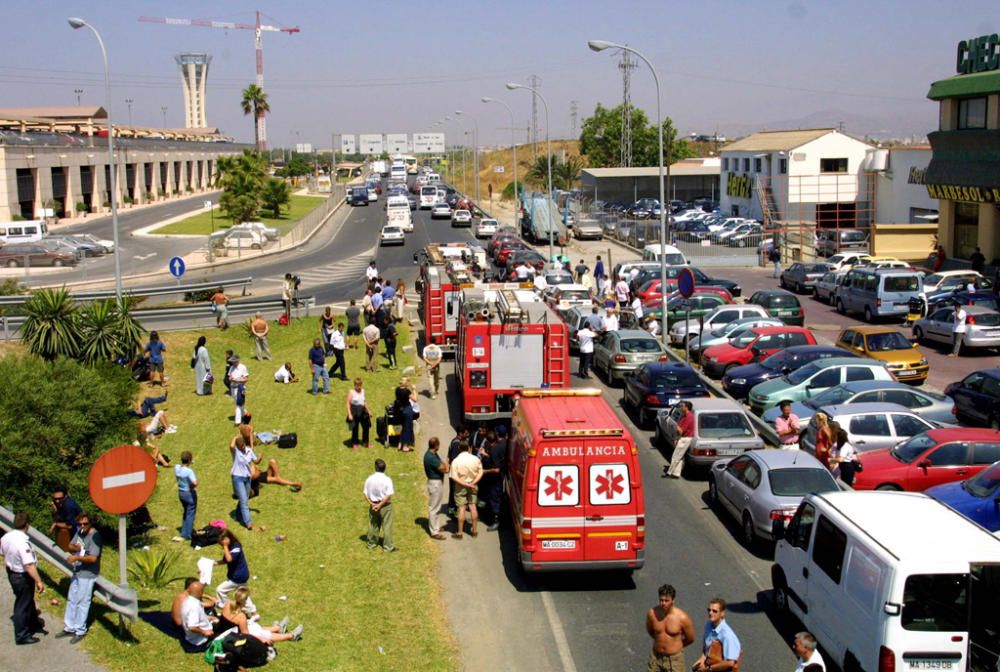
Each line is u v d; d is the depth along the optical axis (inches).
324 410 943.7
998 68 1680.6
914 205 2206.0
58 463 561.6
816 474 605.6
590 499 538.6
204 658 438.9
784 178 2485.2
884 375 916.6
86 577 436.5
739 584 563.2
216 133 6929.1
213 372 1087.0
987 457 665.6
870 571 401.7
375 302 1237.7
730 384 1027.3
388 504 603.2
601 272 1702.8
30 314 954.1
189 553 584.4
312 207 4101.9
